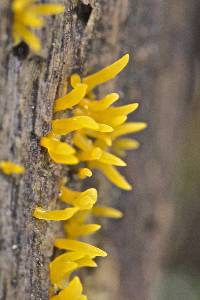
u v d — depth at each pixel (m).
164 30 0.18
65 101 0.13
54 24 0.12
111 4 0.15
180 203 0.25
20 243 0.12
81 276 0.18
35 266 0.13
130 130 0.14
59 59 0.13
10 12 0.11
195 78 0.19
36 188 0.13
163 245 0.20
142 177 0.19
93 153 0.13
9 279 0.12
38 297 0.13
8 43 0.11
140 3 0.17
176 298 0.27
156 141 0.19
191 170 0.25
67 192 0.14
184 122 0.20
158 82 0.18
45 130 0.13
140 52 0.18
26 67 0.12
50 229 0.14
